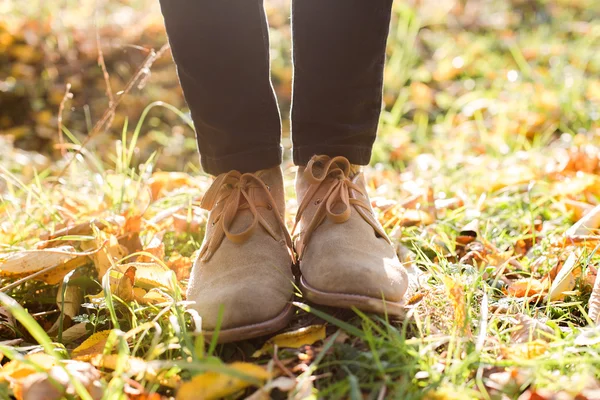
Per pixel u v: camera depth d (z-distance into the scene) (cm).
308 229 122
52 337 129
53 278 141
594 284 128
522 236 163
